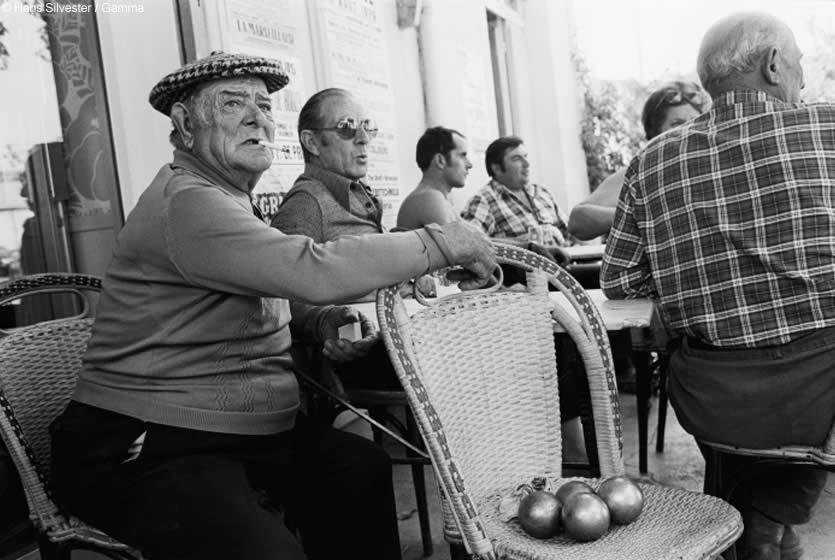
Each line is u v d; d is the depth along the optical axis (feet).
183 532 4.50
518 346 5.06
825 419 5.23
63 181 9.90
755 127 5.47
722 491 5.75
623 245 6.29
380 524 5.48
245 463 4.98
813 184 5.27
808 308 5.28
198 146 5.19
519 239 15.34
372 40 15.84
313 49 13.46
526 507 4.39
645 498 4.86
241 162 5.18
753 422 5.46
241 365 4.99
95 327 5.08
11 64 9.45
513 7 26.63
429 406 4.16
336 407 7.25
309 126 9.17
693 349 5.86
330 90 9.28
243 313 4.92
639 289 6.37
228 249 4.55
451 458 4.14
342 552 5.48
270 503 5.26
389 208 16.55
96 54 9.65
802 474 6.35
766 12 5.70
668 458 10.48
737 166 5.49
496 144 16.75
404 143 17.66
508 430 5.01
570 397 7.13
